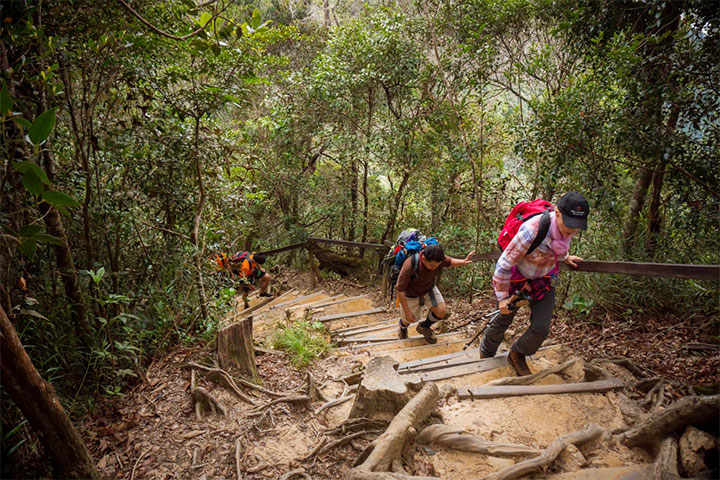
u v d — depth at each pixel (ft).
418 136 25.49
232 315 16.22
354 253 33.83
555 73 19.86
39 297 9.96
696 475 5.71
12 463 6.68
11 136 8.43
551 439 7.63
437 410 8.51
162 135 13.62
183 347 12.55
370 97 26.55
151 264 13.99
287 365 12.07
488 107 27.84
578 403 8.57
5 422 6.97
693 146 14.34
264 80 15.44
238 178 20.99
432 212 29.27
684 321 12.16
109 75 11.85
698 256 14.64
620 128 14.40
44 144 9.59
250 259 22.33
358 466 6.75
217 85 14.84
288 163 30.27
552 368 10.05
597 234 16.71
